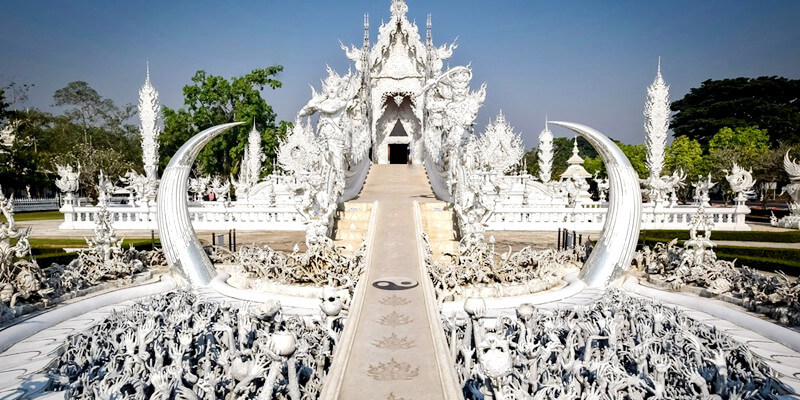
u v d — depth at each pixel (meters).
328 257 13.92
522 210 27.19
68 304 12.15
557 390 6.73
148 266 16.41
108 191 33.16
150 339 7.73
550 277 14.36
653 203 30.14
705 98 65.62
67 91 65.31
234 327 9.02
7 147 48.22
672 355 7.83
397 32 37.59
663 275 15.02
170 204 14.49
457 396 6.71
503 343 6.50
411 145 39.12
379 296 10.58
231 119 54.78
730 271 13.62
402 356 8.02
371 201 20.53
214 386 6.72
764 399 7.03
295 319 9.73
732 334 10.62
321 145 19.14
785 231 25.42
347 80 19.56
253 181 48.06
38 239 22.53
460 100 20.58
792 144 54.34
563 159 94.50
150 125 33.28
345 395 6.94
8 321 10.71
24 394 7.21
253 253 15.89
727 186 49.16
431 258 13.70
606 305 10.36
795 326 10.46
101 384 6.47
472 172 17.08
